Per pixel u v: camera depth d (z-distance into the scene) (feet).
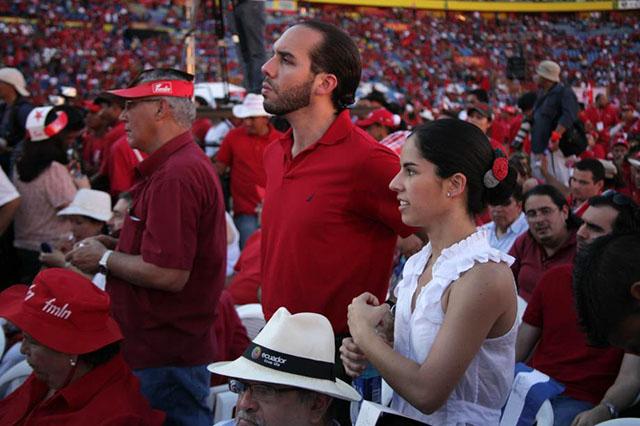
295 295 9.66
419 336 7.55
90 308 9.79
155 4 106.32
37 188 18.35
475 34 136.67
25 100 25.57
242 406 7.91
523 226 18.06
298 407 7.85
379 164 9.47
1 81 25.23
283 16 123.75
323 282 9.58
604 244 6.22
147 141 11.53
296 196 9.78
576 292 6.38
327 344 7.88
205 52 81.82
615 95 109.70
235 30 25.63
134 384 10.30
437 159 7.55
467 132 7.64
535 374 9.65
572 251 15.19
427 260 8.01
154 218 10.95
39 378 10.03
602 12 142.31
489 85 108.68
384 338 8.03
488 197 7.79
